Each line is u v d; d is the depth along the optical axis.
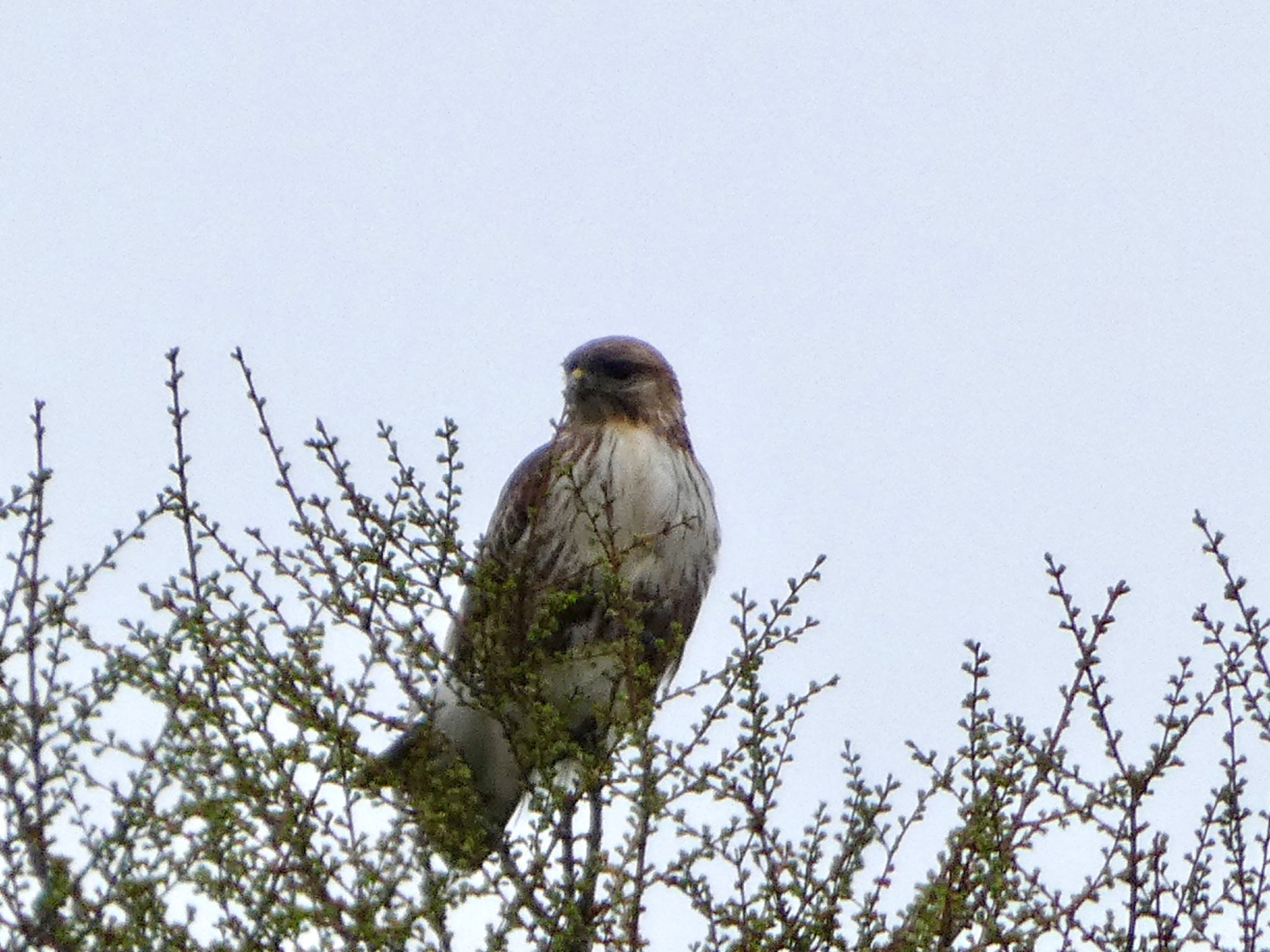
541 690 11.12
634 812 10.13
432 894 9.87
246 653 10.38
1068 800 9.88
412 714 12.01
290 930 9.64
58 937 9.52
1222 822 9.87
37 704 10.09
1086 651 9.93
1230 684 9.95
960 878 9.74
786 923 9.75
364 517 10.82
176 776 10.09
